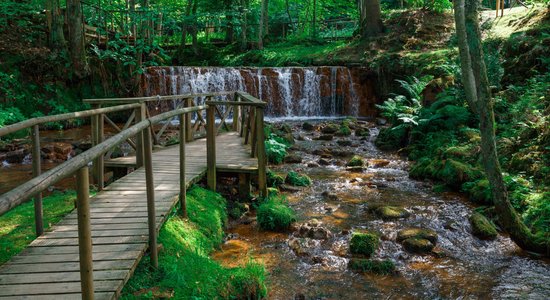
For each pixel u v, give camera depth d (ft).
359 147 39.11
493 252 17.95
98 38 56.24
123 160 24.80
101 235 14.01
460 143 30.66
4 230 15.76
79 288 10.78
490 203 22.76
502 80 36.88
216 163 24.20
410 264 16.83
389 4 99.71
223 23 87.56
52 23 51.08
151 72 57.06
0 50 47.55
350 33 87.35
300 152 37.42
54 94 49.42
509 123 29.78
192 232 17.13
